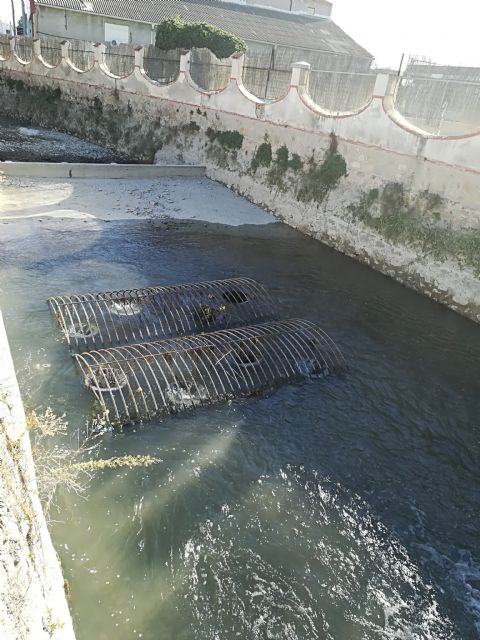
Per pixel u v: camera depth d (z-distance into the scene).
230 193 23.59
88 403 9.76
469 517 8.48
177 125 26.50
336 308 14.81
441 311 15.19
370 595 7.02
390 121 16.66
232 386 10.64
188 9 43.50
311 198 20.05
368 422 10.38
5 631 3.75
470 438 10.27
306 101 19.81
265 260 17.50
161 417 9.74
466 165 14.55
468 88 17.55
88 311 12.72
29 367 10.55
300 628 6.50
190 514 7.86
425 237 15.92
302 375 11.41
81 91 31.59
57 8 37.69
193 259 16.78
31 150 27.52
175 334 12.65
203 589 6.83
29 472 6.03
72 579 6.72
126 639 6.15
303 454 9.35
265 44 42.72
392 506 8.51
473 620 6.88
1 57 36.88
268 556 7.38
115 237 17.55
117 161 27.50
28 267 14.71
